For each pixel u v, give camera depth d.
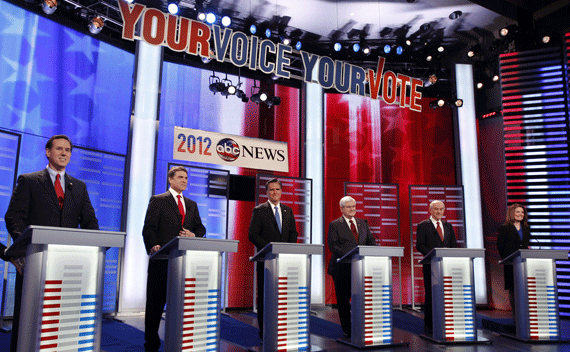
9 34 5.52
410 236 7.36
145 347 3.50
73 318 2.22
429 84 7.77
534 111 7.56
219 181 6.92
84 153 5.97
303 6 7.38
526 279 4.48
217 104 7.28
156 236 3.52
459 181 7.82
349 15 7.65
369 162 7.88
